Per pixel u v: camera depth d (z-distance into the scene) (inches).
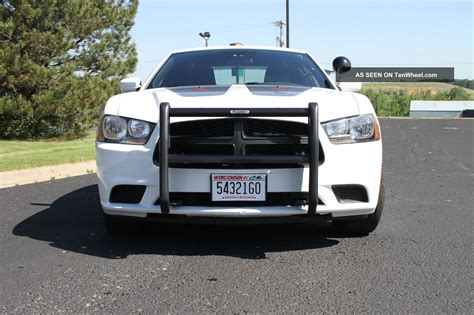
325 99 168.4
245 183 154.3
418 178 336.2
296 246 178.1
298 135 156.7
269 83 204.2
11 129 663.8
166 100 165.2
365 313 123.9
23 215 230.2
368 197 162.7
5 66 600.1
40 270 155.5
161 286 141.9
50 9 618.2
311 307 127.5
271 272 152.4
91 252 172.9
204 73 210.4
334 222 191.2
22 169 370.6
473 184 311.4
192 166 154.9
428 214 227.3
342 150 158.2
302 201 155.3
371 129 164.4
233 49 228.1
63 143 603.8
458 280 145.3
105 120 167.5
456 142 662.5
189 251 173.2
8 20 604.1
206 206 156.2
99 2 718.5
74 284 143.9
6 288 141.3
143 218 163.6
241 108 151.5
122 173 160.4
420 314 123.3
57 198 270.4
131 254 170.4
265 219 158.7
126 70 739.4
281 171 154.8
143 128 160.4
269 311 125.3
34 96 628.7
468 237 189.3
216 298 133.3
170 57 226.8
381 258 164.7
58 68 665.0
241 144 154.4
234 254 169.6
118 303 130.8
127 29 748.0
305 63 221.8
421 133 852.6
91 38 706.2
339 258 164.9
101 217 225.0
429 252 171.0
